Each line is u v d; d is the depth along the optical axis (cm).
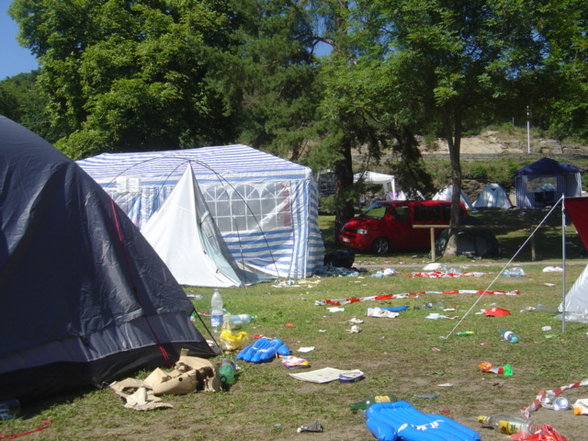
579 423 495
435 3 1716
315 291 1304
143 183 1628
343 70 1936
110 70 2469
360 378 631
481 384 609
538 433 450
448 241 2002
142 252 699
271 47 2222
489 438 463
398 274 1619
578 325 884
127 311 657
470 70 1731
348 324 917
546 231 2756
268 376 644
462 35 1758
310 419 512
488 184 4141
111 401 571
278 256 1584
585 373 639
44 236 621
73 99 2633
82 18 2570
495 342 786
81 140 2408
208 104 2559
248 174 1598
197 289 1340
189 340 704
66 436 484
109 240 670
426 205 2286
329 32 2320
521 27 1686
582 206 834
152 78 2452
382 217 2230
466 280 1452
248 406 549
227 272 1402
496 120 2000
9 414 529
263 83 2242
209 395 583
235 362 693
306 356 729
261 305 1094
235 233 1578
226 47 2586
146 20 2523
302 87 2245
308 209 1602
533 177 3731
